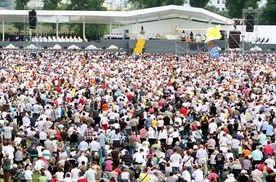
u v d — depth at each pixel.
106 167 47.66
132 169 46.66
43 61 114.94
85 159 47.50
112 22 179.62
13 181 46.94
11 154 49.44
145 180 44.25
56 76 91.12
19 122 64.69
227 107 68.38
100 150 52.91
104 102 69.62
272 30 169.88
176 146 50.94
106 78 90.75
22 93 73.31
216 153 50.62
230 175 45.06
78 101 70.56
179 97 73.56
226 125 60.41
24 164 48.31
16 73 92.88
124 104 68.50
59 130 56.59
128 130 60.78
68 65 108.81
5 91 74.56
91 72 97.62
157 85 83.81
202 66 110.75
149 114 62.28
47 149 51.06
